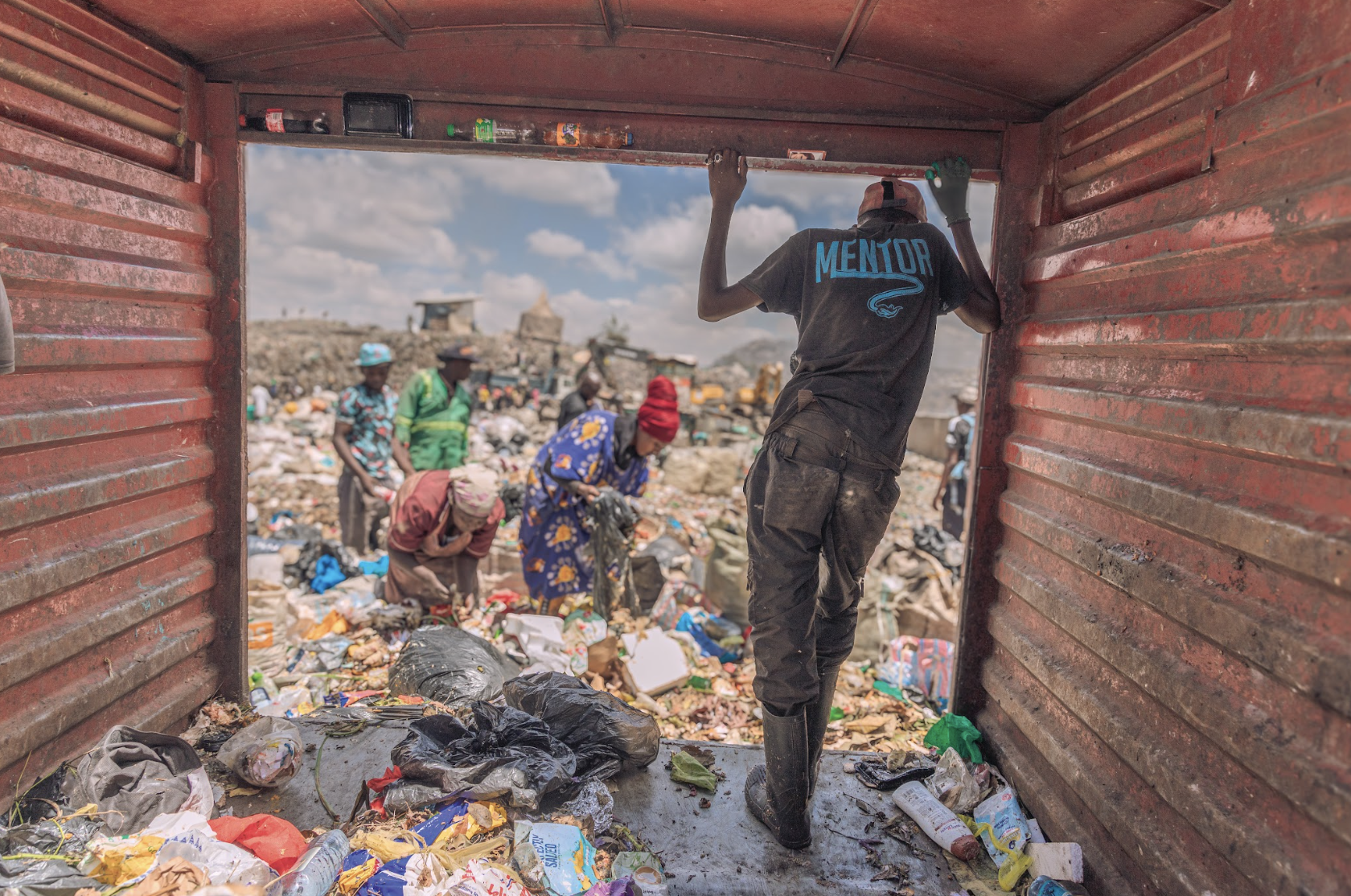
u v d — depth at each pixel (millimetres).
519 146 2934
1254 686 1676
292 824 2277
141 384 2674
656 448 4516
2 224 2076
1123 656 2133
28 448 2178
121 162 2521
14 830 2025
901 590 4512
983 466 3053
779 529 2254
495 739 2607
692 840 2436
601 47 2883
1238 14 1859
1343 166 1514
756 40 2854
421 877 2000
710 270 2580
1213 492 1834
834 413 2199
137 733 2410
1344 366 1494
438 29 2824
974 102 2896
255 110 2963
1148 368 2150
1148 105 2260
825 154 2928
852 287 2275
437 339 32281
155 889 1782
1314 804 1468
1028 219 2943
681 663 3916
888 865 2359
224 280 3045
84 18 2383
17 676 2115
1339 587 1439
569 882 2066
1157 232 2100
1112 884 2088
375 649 4078
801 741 2320
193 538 2979
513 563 5566
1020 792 2646
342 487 6082
